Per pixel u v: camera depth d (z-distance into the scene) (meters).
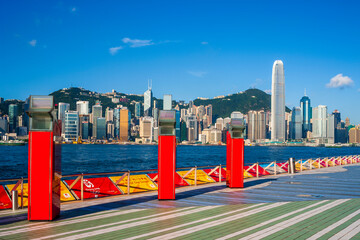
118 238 8.16
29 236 8.35
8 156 155.38
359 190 16.61
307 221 9.95
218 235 8.42
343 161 38.88
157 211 11.45
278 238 8.16
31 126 10.05
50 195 10.03
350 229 9.03
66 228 9.16
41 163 10.06
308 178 22.48
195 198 14.08
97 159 138.00
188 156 181.75
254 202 13.12
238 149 17.09
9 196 12.35
